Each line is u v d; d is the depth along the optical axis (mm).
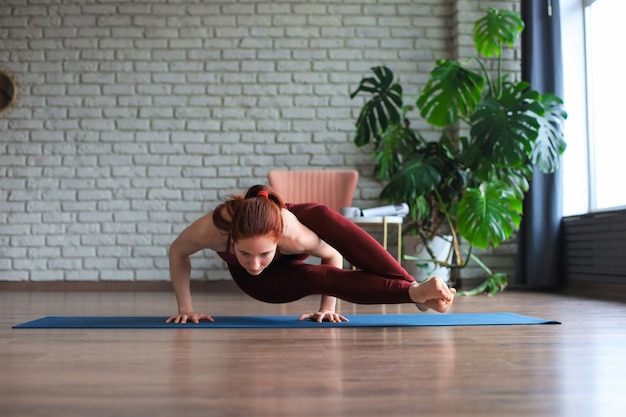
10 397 1280
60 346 1985
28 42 5520
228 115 5473
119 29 5516
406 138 5109
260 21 5496
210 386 1380
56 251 5410
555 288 5023
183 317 2584
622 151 4480
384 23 5500
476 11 5355
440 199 4832
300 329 2404
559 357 1771
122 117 5480
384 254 2365
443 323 2578
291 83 5477
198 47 5500
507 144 4277
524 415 1145
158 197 5438
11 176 5457
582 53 4980
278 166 5441
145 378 1469
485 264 5238
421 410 1173
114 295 4613
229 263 2502
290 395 1291
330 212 2389
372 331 2348
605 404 1228
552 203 4852
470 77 4598
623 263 4082
